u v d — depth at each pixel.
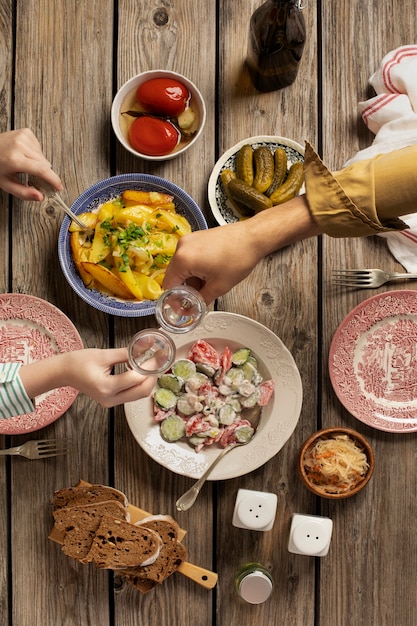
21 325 1.27
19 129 1.25
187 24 1.31
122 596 1.32
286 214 0.99
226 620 1.33
